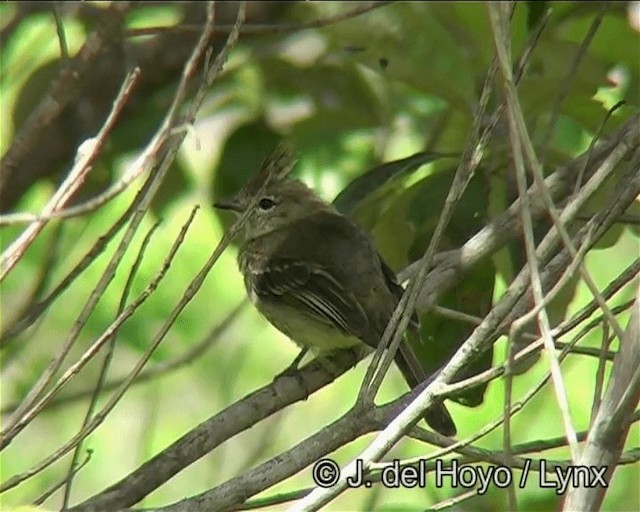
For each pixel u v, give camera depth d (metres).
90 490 14.11
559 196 9.99
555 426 13.07
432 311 10.03
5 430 7.29
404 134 13.27
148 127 13.04
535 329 10.67
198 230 14.92
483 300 10.84
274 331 15.14
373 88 13.12
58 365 7.38
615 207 7.71
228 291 14.91
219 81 13.33
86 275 14.23
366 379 8.00
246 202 12.02
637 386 6.27
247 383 15.09
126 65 11.92
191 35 13.32
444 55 11.10
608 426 6.32
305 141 12.95
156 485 8.51
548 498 10.95
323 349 11.52
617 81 12.03
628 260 14.55
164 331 7.63
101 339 7.45
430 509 8.18
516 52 11.13
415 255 11.09
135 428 14.53
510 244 10.88
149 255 14.59
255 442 14.20
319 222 12.30
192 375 14.64
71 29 13.92
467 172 7.96
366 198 11.36
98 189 12.99
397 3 11.27
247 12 13.41
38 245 13.72
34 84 12.82
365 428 7.95
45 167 12.86
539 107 11.15
